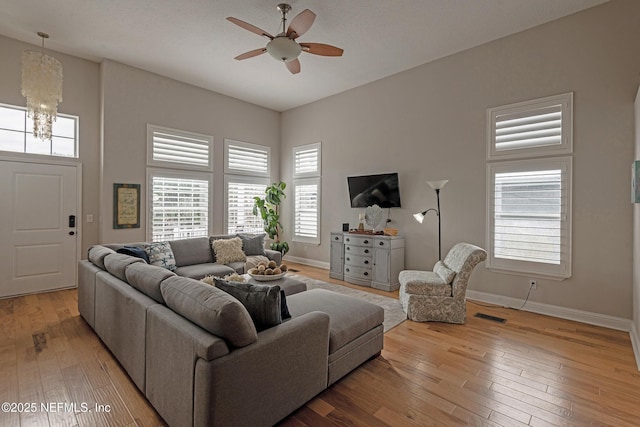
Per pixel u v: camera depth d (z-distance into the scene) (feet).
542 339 9.69
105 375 7.45
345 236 16.97
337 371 7.15
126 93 15.66
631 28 10.22
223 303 5.09
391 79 16.63
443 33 12.51
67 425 5.78
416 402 6.58
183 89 17.71
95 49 14.12
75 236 15.02
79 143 15.08
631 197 9.78
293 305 8.27
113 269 8.72
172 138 17.30
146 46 13.80
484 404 6.53
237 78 17.21
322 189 20.35
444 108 14.58
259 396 5.35
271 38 10.39
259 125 21.66
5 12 11.36
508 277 12.76
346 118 18.85
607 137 10.62
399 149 16.31
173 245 14.32
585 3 10.65
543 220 11.85
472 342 9.47
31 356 8.33
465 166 13.92
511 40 12.59
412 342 9.46
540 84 11.89
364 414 6.20
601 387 7.16
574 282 11.32
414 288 11.28
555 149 11.55
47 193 14.29
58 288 14.57
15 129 13.61
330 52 11.13
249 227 21.18
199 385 4.79
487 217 13.16
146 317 6.41
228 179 19.90
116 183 15.40
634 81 10.19
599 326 10.75
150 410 6.23
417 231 15.65
